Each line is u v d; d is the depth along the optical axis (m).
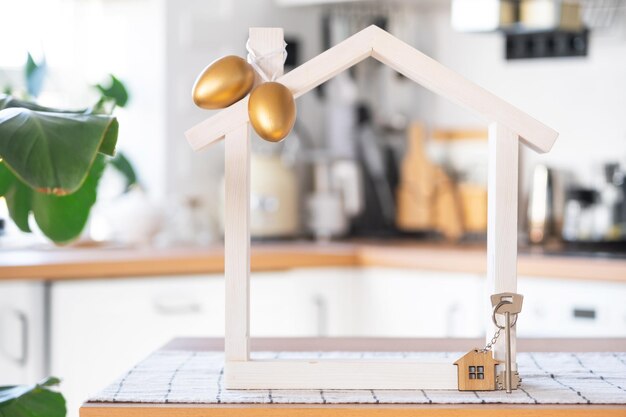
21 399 1.54
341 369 1.36
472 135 3.79
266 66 1.38
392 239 3.76
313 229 3.71
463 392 1.34
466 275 3.06
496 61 3.77
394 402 1.28
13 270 2.86
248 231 1.38
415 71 1.37
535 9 3.27
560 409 1.25
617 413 1.24
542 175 3.39
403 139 3.93
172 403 1.29
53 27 3.65
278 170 3.62
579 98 3.59
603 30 3.50
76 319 2.96
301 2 3.77
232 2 3.77
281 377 1.36
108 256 3.09
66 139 1.24
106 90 3.00
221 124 1.37
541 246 3.35
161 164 3.64
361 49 1.37
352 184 3.77
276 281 3.23
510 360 1.34
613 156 3.53
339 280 3.30
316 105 3.97
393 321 3.24
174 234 3.57
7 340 2.89
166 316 3.09
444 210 3.67
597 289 2.87
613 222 3.38
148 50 3.67
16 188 1.69
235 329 1.37
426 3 3.85
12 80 3.57
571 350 1.69
